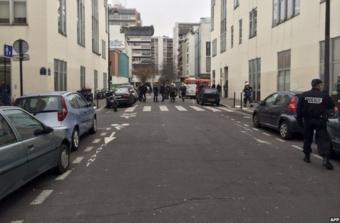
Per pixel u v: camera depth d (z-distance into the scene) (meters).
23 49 15.49
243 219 5.87
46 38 26.72
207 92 35.78
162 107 32.53
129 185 7.75
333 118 10.80
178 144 12.73
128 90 34.00
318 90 9.72
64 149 8.95
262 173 8.75
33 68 26.70
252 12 38.50
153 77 132.38
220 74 56.44
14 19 26.70
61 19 31.11
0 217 6.02
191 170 9.01
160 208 6.37
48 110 11.48
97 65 52.06
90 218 5.94
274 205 6.52
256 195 7.07
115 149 11.86
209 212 6.17
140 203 6.62
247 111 27.16
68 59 33.53
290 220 5.84
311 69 23.88
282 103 14.59
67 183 7.95
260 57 35.59
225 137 14.36
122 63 88.44
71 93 13.06
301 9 25.45
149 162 9.92
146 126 17.94
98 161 10.09
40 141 7.60
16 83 26.61
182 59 144.00
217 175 8.53
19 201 6.79
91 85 46.88
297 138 14.20
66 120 11.48
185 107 32.81
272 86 31.89
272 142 13.27
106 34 62.09
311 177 8.41
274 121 15.08
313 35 23.56
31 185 7.80
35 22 26.64
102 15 57.28
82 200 6.82
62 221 5.84
